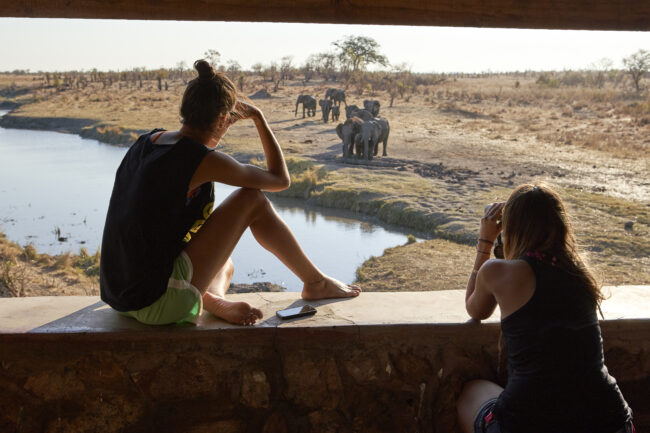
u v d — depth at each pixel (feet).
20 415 7.72
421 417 8.03
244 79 245.24
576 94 208.64
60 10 7.85
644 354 8.19
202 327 7.65
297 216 57.62
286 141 99.35
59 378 7.66
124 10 7.91
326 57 281.33
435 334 7.83
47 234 48.78
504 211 6.80
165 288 7.19
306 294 8.72
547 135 104.73
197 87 7.16
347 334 7.74
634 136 103.81
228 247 7.57
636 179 66.54
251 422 7.91
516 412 6.11
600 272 6.67
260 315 7.80
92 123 138.41
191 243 7.43
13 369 7.60
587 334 6.14
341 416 7.98
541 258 6.36
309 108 139.95
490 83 291.38
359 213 58.75
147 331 7.54
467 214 52.08
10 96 243.40
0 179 73.87
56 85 257.55
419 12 8.33
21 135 130.31
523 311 6.21
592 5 8.54
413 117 137.08
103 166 84.99
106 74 336.49
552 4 8.45
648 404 8.34
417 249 43.37
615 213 50.70
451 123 126.72
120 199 7.18
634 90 233.35
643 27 8.73
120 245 7.11
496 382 8.04
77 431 7.78
